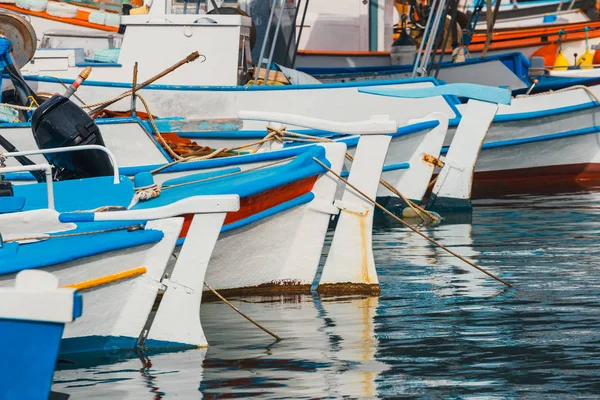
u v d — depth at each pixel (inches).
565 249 979.9
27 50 1188.5
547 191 1551.4
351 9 1957.4
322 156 820.6
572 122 1640.0
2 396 405.7
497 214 1286.9
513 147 1641.2
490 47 2021.4
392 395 521.3
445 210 1290.6
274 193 770.8
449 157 1285.7
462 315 706.2
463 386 536.7
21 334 402.6
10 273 556.7
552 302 740.7
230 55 1322.6
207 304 775.1
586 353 597.9
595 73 1649.9
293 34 1598.2
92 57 1435.8
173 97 1302.9
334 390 530.3
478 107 1277.1
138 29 1323.8
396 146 1255.5
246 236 775.1
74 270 583.2
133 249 603.5
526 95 1628.9
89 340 606.2
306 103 1339.8
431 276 860.0
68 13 1446.9
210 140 1309.1
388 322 689.0
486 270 877.8
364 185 817.5
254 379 551.8
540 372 560.1
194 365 582.9
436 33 1569.9
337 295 796.0
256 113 884.6
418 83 1374.3
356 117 1355.8
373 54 1870.1
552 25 2028.8
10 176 990.4
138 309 613.6
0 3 1449.3
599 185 1609.3
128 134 992.2
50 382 404.2
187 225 741.9
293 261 810.8
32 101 1095.6
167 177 941.8
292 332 664.4
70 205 730.2
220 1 1551.4
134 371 570.9
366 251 809.5
